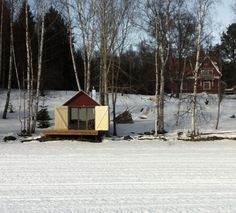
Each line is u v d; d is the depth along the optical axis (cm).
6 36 4694
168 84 5047
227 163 1788
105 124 2961
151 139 2906
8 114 4153
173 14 3559
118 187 1338
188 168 1664
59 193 1261
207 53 3978
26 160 1855
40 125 3600
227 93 6200
